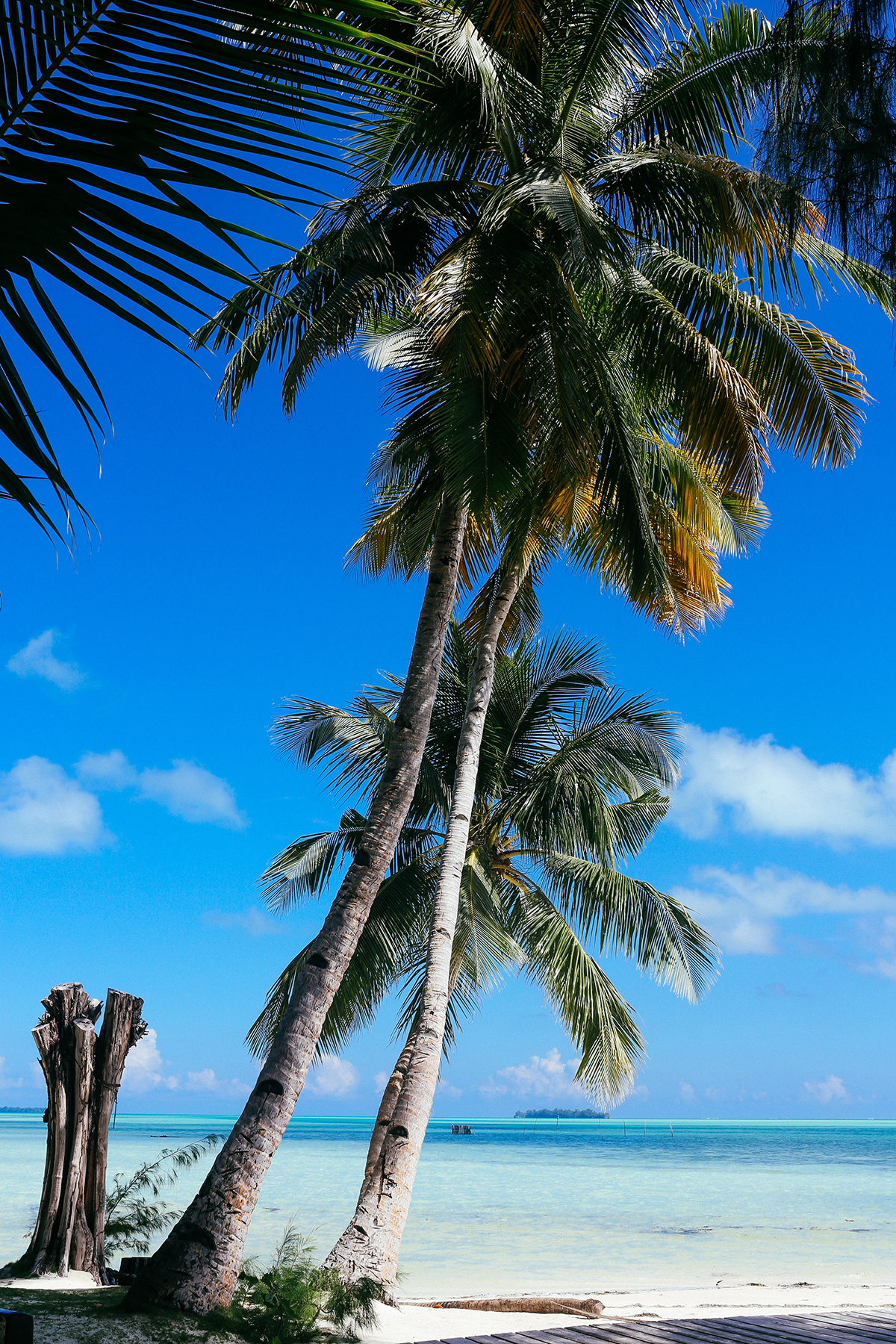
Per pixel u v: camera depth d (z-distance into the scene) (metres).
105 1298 7.64
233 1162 7.79
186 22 1.61
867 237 3.29
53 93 1.59
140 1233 10.41
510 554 12.17
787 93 3.34
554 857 16.41
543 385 10.12
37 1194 30.41
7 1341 3.40
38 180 1.58
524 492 10.61
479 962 15.39
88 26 1.60
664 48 10.60
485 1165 62.06
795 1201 35.50
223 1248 7.46
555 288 9.64
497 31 10.02
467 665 16.58
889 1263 19.81
